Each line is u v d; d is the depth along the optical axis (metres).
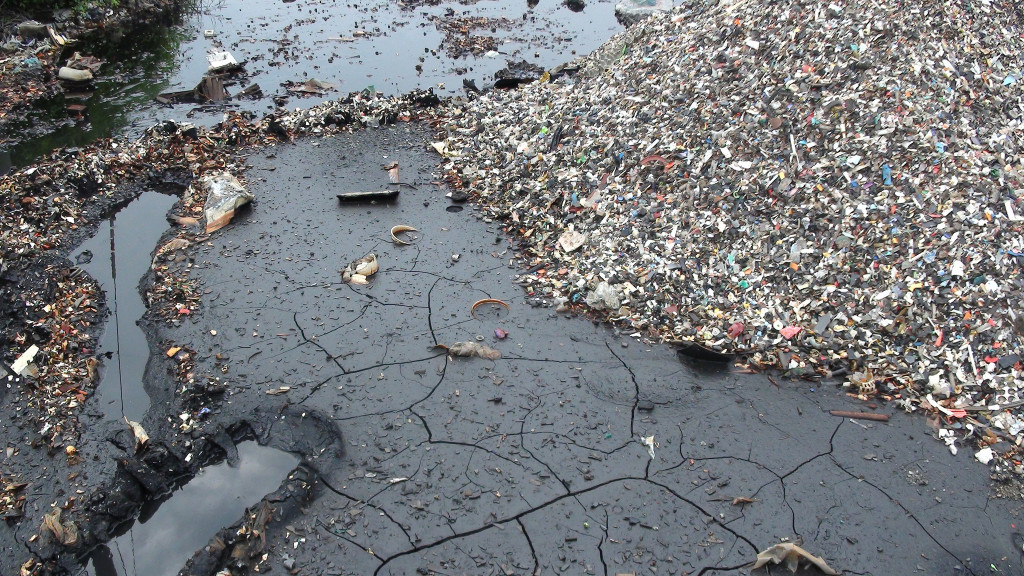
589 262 5.00
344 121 7.46
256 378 4.15
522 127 6.62
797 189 4.77
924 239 4.34
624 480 3.50
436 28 10.98
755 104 5.30
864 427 3.80
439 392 4.04
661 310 4.59
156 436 3.78
